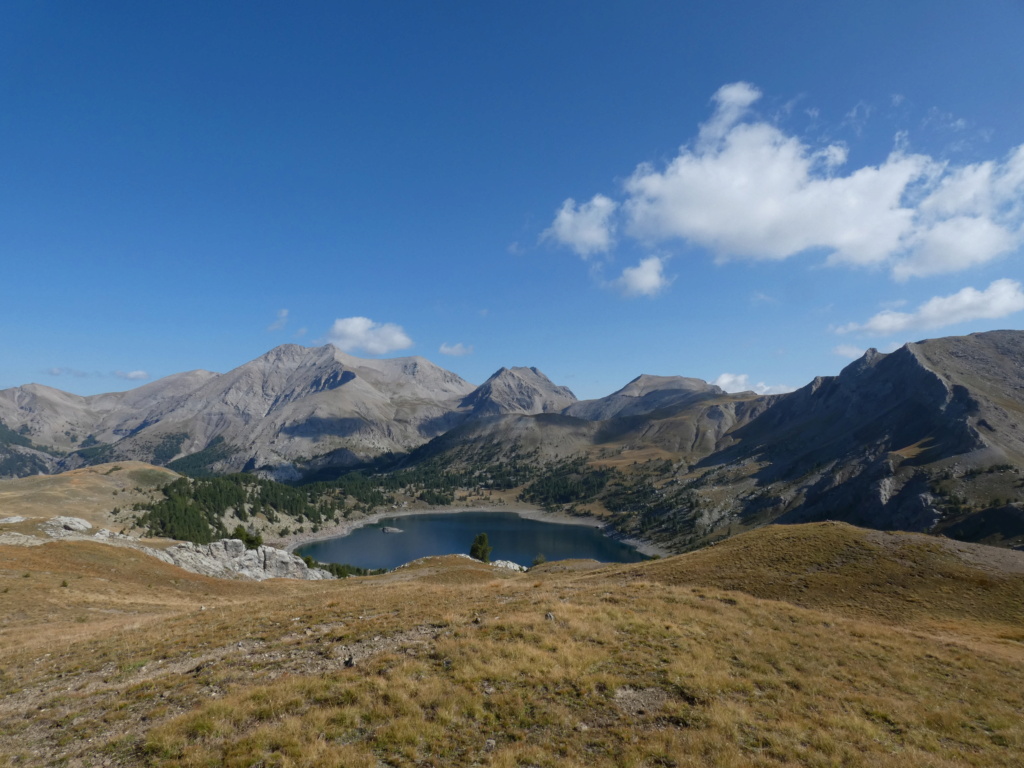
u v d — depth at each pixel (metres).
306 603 36.41
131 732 15.95
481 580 83.62
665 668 20.38
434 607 30.05
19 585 46.22
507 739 15.25
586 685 18.52
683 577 52.41
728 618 28.11
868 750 16.11
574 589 36.09
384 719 16.02
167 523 197.88
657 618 26.53
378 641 23.33
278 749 14.34
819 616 30.89
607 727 16.17
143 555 71.38
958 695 21.78
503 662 19.72
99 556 65.06
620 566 68.94
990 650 30.25
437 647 21.31
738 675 20.72
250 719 16.03
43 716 17.80
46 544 64.31
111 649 25.56
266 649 23.45
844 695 20.05
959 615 41.09
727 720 16.66
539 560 192.00
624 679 19.25
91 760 14.52
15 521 84.94
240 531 133.50
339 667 20.42
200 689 18.98
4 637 31.34
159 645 25.77
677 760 14.52
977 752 17.16
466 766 13.93
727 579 50.59
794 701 18.91
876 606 43.25
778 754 15.34
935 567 48.75
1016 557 49.69
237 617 31.98
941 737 18.00
